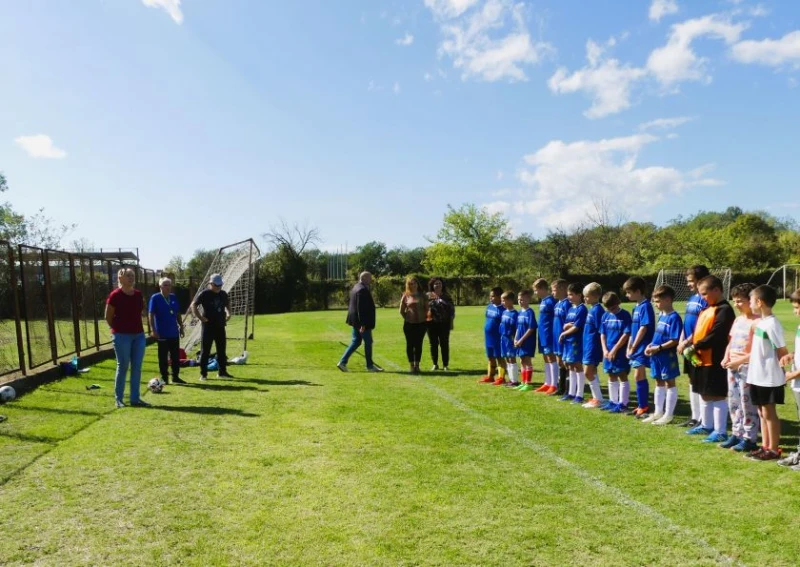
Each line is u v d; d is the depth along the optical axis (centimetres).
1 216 3581
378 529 372
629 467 500
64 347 1170
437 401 795
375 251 7512
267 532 369
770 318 511
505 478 470
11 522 386
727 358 568
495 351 951
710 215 8144
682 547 346
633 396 866
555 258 4859
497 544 350
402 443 576
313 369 1130
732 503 416
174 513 400
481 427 644
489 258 5350
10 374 909
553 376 857
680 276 3177
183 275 4309
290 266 4169
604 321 741
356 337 1103
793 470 488
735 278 4091
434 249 5541
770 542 352
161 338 941
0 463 509
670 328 654
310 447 560
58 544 353
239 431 623
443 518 390
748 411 552
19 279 1041
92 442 577
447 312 1093
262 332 2055
